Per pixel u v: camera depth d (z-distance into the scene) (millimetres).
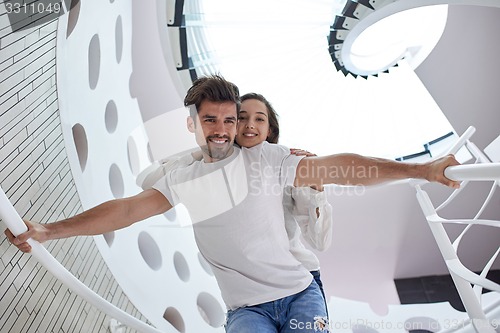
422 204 2209
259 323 1355
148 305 2135
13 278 1337
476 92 3781
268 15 3498
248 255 1377
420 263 4352
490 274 4348
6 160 1383
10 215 1171
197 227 1412
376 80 4020
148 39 3043
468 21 3529
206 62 3449
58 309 1561
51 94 1767
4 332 1230
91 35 2172
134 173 2385
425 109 4016
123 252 2164
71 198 1792
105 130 2270
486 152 3535
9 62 1443
